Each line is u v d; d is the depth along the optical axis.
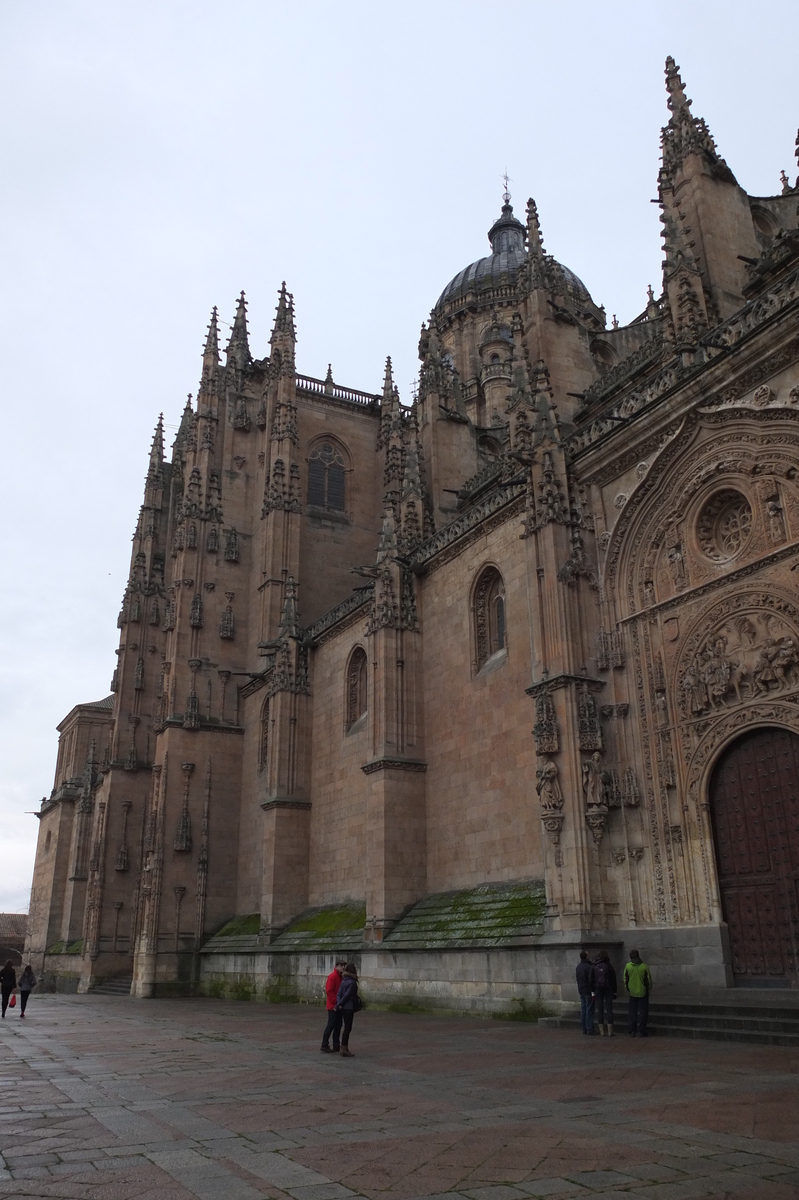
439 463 48.94
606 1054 18.62
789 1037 19.06
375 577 42.22
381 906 36.69
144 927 55.16
